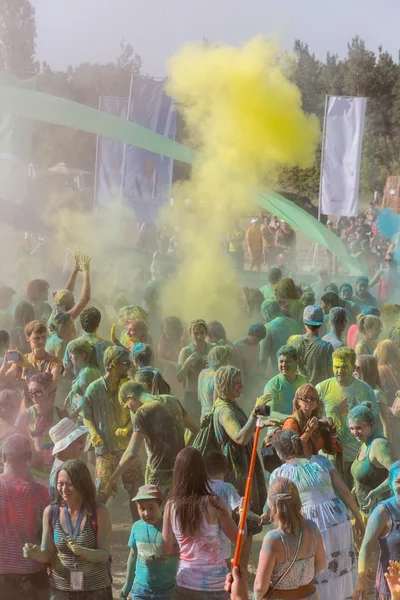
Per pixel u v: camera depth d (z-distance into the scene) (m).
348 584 5.54
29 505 5.51
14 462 5.58
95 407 7.64
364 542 5.31
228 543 5.08
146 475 6.84
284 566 4.65
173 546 5.09
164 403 6.77
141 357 7.68
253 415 6.11
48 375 7.02
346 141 23.41
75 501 5.20
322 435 6.11
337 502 5.61
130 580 5.87
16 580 5.46
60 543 5.20
